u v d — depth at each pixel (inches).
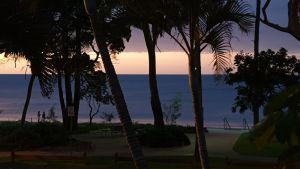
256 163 565.0
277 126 125.6
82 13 1326.3
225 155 879.7
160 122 1176.2
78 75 1542.8
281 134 124.7
